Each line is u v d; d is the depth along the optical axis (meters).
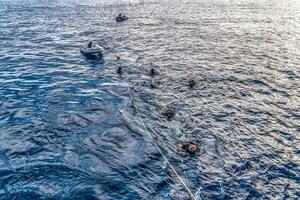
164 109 24.31
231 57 39.16
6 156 18.39
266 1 107.88
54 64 36.03
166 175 17.16
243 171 17.53
